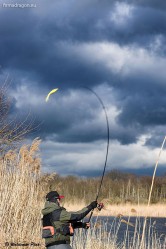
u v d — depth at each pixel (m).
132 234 21.20
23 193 13.29
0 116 16.50
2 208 12.41
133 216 35.25
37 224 12.90
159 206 52.69
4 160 13.82
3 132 15.84
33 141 14.12
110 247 12.63
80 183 70.75
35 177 13.98
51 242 7.52
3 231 12.04
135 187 72.38
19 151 14.03
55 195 7.77
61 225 7.55
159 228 26.41
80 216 7.65
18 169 13.71
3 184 12.95
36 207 13.38
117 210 35.88
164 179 72.44
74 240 12.84
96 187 70.62
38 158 14.10
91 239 12.54
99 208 8.13
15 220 12.34
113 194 69.38
